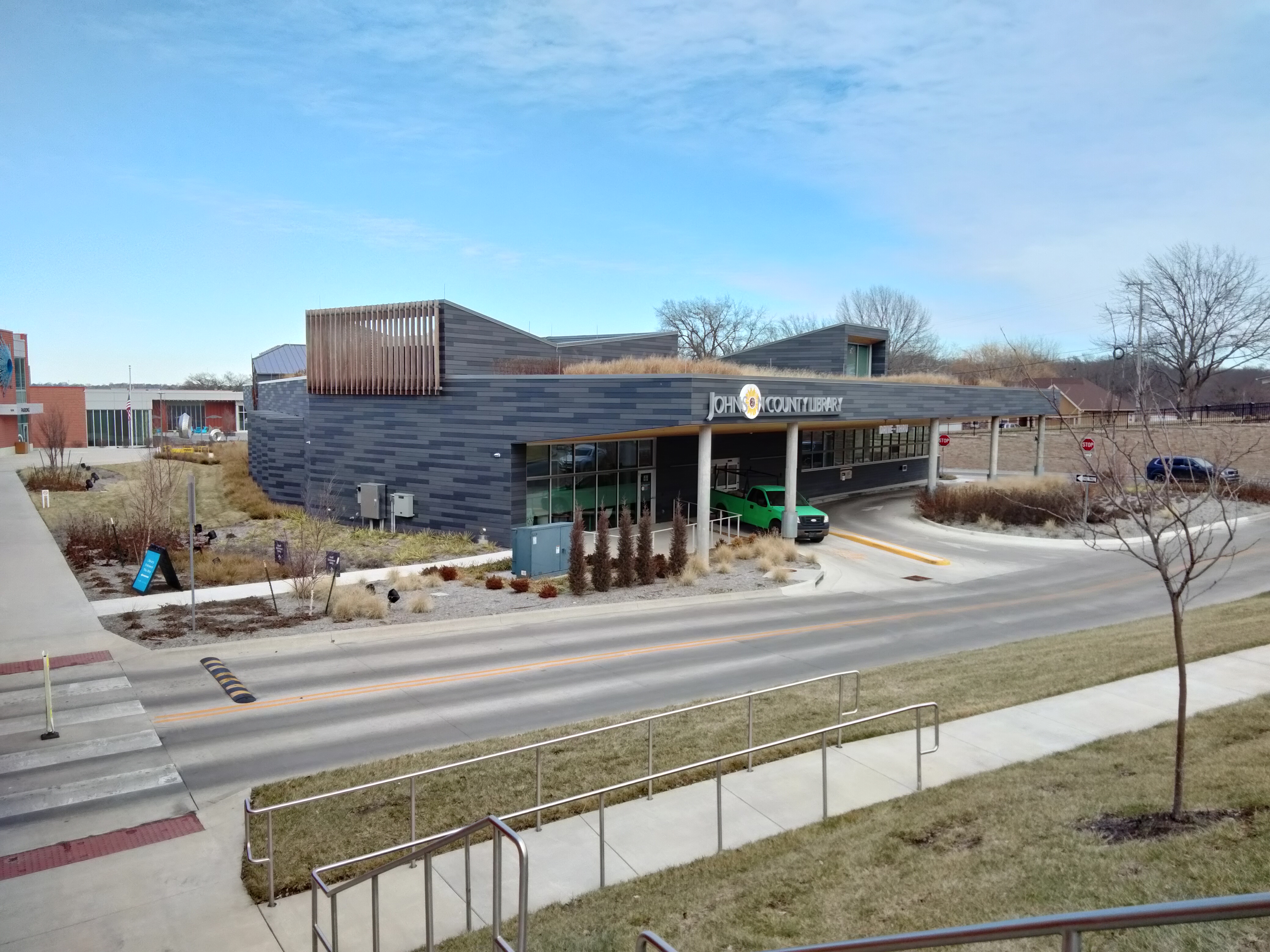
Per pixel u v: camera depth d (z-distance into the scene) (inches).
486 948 295.0
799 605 952.9
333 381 1428.4
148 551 920.9
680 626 846.5
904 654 732.7
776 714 538.0
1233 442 1720.0
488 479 1273.4
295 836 391.9
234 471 1975.9
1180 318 2512.3
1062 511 1451.8
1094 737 465.1
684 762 460.4
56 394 2942.9
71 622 795.4
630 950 284.2
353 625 805.2
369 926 322.3
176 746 514.9
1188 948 238.5
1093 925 114.9
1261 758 393.7
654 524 1536.7
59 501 1533.0
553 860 364.5
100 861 379.6
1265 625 692.7
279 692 617.6
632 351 1793.8
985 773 425.1
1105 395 2933.1
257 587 956.6
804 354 1847.9
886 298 4281.5
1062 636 754.2
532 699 601.9
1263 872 280.5
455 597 948.6
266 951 313.3
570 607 904.9
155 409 3400.6
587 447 1414.9
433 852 259.0
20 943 319.3
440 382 1310.3
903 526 1542.8
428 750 502.0
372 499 1373.0
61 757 497.0
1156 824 336.2
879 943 149.0
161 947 316.2
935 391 1656.0
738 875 339.0
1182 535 1322.6
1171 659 600.4
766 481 1777.8
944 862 327.0
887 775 434.6
